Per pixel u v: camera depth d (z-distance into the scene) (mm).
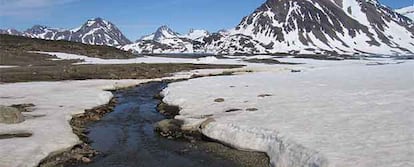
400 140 17797
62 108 29781
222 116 25641
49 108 29516
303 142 18328
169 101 34281
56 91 39156
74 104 31766
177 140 22969
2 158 17844
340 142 18047
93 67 69312
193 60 111000
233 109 27891
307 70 71438
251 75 59188
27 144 20000
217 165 18625
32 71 59844
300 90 37000
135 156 20172
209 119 24812
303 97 32000
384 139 18125
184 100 33250
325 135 19375
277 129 21016
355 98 30328
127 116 30094
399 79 44719
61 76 55938
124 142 22734
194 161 19266
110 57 105188
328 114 24391
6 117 24125
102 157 20031
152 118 29266
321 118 23328
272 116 24578
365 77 49438
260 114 25438
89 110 30578
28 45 97688
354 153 16359
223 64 93625
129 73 63438
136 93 43562
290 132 20219
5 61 76188
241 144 20984
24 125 23750
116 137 23844
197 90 38969
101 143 22516
